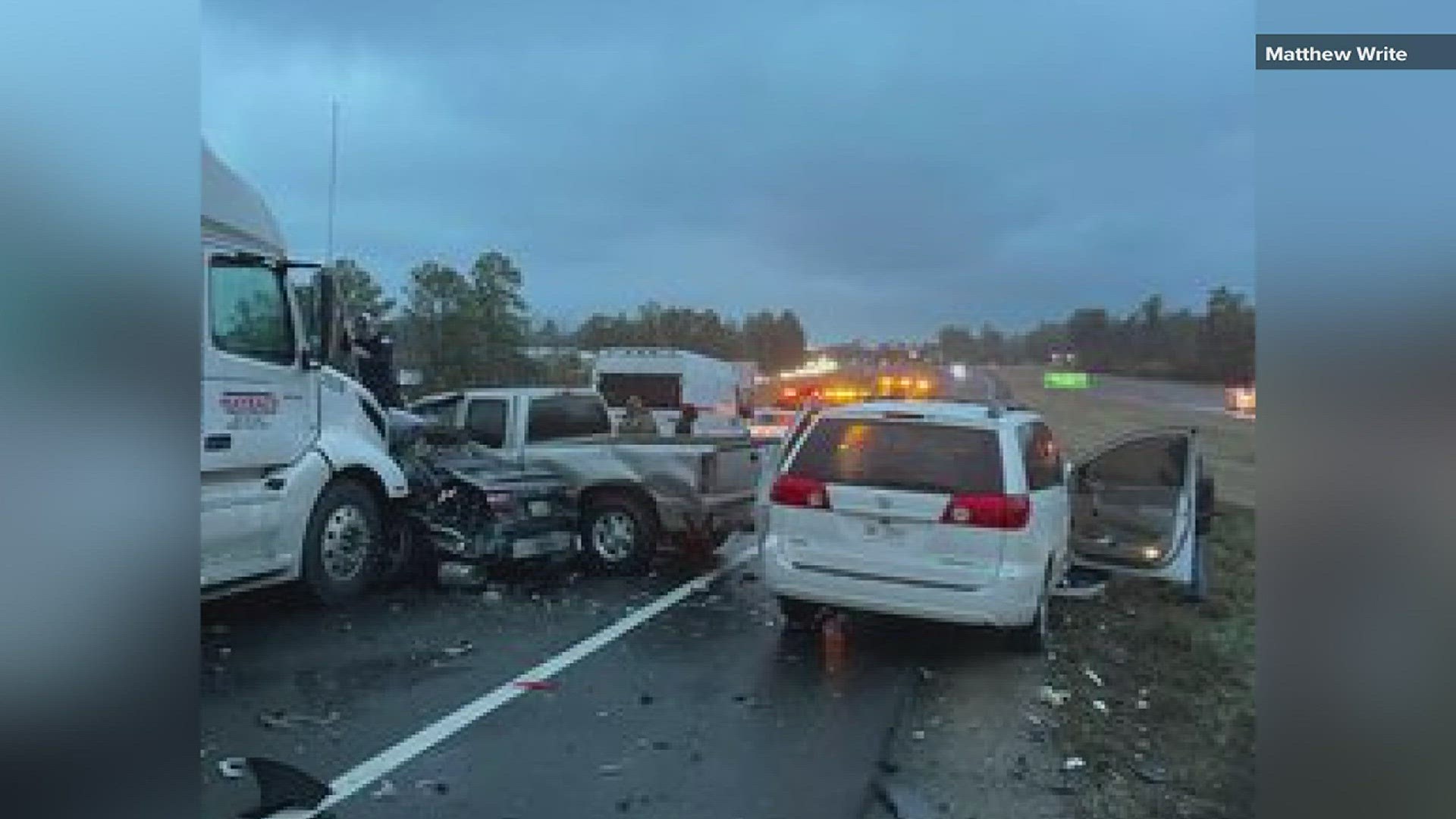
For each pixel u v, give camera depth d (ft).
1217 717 27.84
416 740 21.97
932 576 29.17
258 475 30.94
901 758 22.43
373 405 35.78
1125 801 20.85
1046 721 25.23
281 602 34.09
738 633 32.17
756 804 19.51
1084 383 257.34
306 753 21.02
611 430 51.83
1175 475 38.09
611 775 20.56
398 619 32.45
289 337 31.89
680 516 40.29
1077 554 36.52
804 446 31.19
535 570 40.73
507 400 48.80
